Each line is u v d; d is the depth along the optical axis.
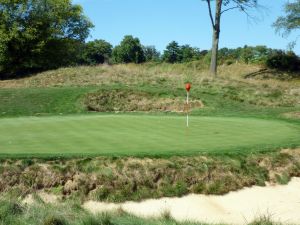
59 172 10.04
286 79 43.84
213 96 27.91
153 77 32.22
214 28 38.28
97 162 10.34
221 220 9.05
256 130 15.23
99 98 26.42
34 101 25.66
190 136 13.64
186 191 10.25
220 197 10.27
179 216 9.13
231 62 50.81
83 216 7.05
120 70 34.25
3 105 24.77
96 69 34.56
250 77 44.59
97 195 9.77
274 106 27.20
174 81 31.31
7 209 7.11
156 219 7.56
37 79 32.19
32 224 6.70
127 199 9.81
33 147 11.57
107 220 6.91
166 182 10.27
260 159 11.55
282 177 11.35
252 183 10.95
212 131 14.77
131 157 10.59
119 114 21.78
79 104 25.50
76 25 44.66
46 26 37.91
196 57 71.88
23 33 35.94
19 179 9.85
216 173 10.73
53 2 38.12
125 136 13.40
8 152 10.86
